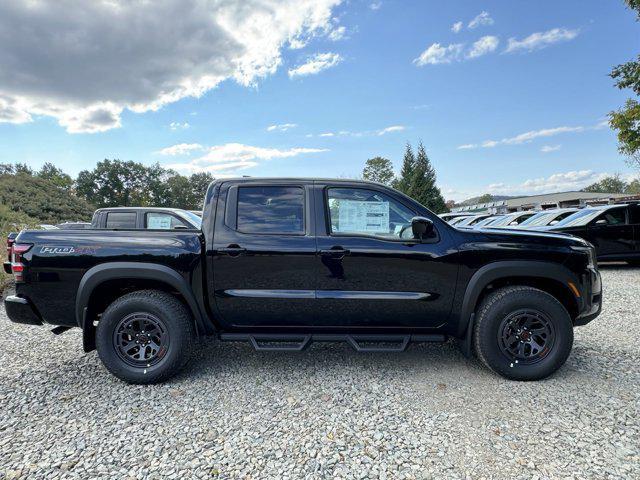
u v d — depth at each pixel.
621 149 11.90
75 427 2.61
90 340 3.35
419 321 3.35
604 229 8.54
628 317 4.98
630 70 10.55
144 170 87.56
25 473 2.14
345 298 3.26
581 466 2.16
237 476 2.11
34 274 3.24
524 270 3.23
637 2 9.86
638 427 2.54
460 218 17.06
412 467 2.18
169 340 3.22
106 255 3.22
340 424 2.62
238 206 3.39
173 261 3.23
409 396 3.00
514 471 2.13
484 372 3.43
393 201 3.41
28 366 3.68
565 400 2.90
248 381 3.30
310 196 3.40
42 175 94.62
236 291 3.28
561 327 3.18
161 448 2.37
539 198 44.88
